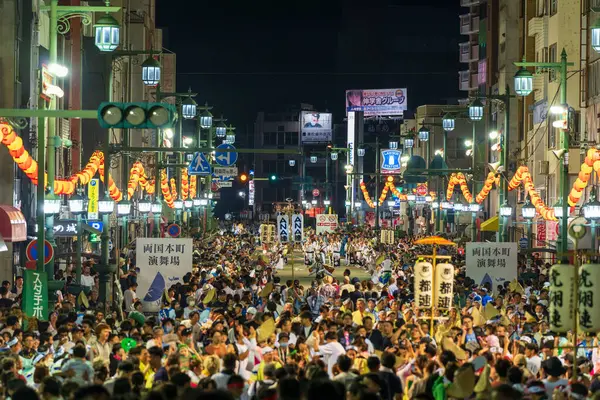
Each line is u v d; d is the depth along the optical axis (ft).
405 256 176.24
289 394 40.42
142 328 78.84
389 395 56.18
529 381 55.62
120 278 131.03
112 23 96.37
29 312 92.22
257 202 643.45
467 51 396.16
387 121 589.32
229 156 232.53
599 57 169.58
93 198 143.13
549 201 197.67
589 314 58.23
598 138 169.48
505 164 162.71
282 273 213.46
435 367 59.36
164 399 41.29
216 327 70.59
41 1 153.79
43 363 59.36
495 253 120.16
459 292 111.24
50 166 105.40
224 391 36.45
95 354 68.39
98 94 215.92
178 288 105.40
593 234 116.98
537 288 123.03
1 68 141.28
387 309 95.55
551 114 198.39
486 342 75.05
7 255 139.03
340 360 56.29
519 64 121.39
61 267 158.71
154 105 79.87
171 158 279.28
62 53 172.04
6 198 139.03
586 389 50.98
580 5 185.88
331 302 101.45
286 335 70.28
